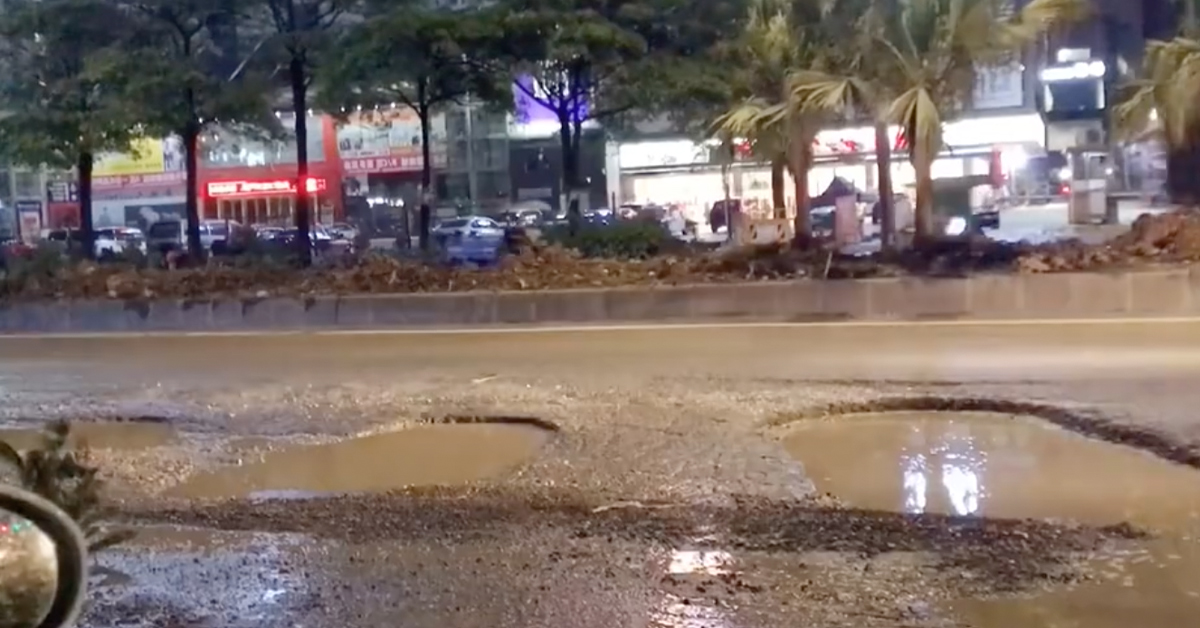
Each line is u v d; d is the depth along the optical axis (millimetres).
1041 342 10852
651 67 15672
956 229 17938
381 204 25172
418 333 13375
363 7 16812
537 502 5965
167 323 15141
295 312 14750
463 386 9500
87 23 16781
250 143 22188
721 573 4785
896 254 14477
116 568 5035
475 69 16750
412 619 4375
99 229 24594
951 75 14117
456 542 5332
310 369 10891
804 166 15391
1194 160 15406
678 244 16609
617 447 7102
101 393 9844
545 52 15758
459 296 14289
